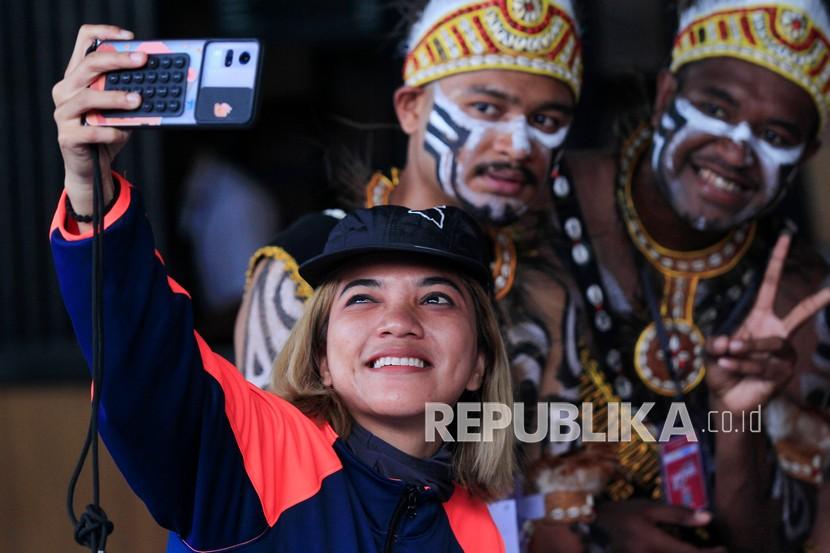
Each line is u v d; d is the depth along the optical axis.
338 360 6.10
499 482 6.73
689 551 9.68
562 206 9.71
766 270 10.07
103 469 11.45
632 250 9.87
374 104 12.20
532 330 9.55
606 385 9.67
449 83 9.27
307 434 6.13
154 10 11.40
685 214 9.84
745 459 9.88
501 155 9.29
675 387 9.82
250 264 9.30
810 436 10.02
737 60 9.79
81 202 5.24
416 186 9.48
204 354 5.74
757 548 9.89
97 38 5.31
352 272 6.21
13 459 11.42
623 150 9.96
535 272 9.60
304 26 12.01
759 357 9.90
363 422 6.25
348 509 5.93
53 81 11.36
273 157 12.66
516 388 9.37
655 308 9.84
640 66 10.16
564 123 9.45
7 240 11.42
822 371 10.08
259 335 8.98
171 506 5.52
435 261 6.19
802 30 9.76
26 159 11.40
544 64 9.25
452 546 6.39
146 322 5.29
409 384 5.98
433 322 6.10
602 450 9.62
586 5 9.85
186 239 12.30
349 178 9.62
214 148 12.54
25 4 11.28
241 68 5.16
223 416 5.63
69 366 11.40
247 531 5.67
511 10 9.16
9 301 11.46
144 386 5.25
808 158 9.98
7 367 11.40
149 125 5.14
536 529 9.48
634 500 9.65
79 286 5.20
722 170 9.81
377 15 11.91
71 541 11.41
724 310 9.98
